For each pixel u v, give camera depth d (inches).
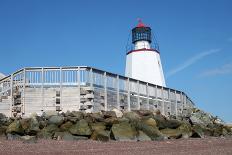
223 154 477.4
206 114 1164.5
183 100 1309.1
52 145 550.9
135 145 568.7
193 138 776.3
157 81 1802.4
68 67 881.5
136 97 1041.5
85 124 664.4
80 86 874.1
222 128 1008.2
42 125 698.8
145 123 737.6
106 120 713.0
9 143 569.9
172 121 808.3
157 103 1122.7
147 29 1843.0
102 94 912.9
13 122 689.6
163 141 655.1
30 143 573.6
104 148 523.8
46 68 885.2
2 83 934.4
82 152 481.1
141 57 1825.8
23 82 889.5
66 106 870.4
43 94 876.6
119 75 982.4
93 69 897.5
